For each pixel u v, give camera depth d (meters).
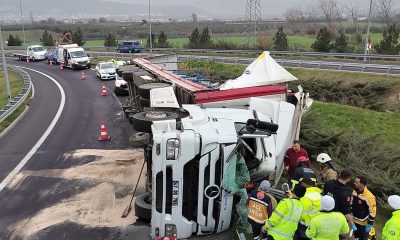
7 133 16.84
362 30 67.75
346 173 6.64
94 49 61.69
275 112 9.61
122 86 24.92
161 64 18.47
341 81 24.52
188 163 7.43
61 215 9.22
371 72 25.56
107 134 16.12
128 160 12.89
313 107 20.31
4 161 13.17
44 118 19.55
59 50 44.94
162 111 8.98
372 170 10.41
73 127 17.48
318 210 6.23
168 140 7.22
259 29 81.00
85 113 20.38
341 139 12.48
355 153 11.50
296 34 81.88
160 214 7.53
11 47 71.00
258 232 6.80
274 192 7.60
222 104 10.23
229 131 7.66
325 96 23.38
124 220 8.84
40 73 40.25
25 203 9.95
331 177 8.03
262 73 11.41
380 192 9.76
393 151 12.30
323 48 43.16
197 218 7.62
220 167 7.53
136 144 9.23
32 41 94.12
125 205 9.63
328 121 18.44
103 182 11.12
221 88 10.70
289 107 9.66
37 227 8.71
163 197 7.44
